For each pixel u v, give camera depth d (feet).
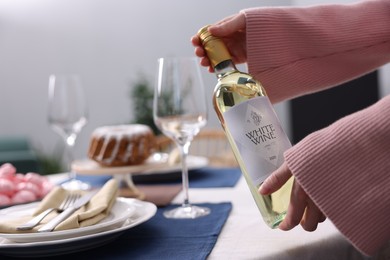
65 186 3.65
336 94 9.12
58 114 4.17
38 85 12.76
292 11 2.31
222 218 2.43
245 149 1.90
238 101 1.98
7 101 12.87
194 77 2.69
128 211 2.22
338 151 1.75
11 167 3.34
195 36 2.29
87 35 12.53
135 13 12.35
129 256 1.91
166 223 2.39
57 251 1.92
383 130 1.74
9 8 12.65
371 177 1.72
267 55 2.26
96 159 3.70
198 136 6.95
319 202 1.74
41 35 12.66
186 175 2.73
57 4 12.55
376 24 2.38
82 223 2.05
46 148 12.84
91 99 12.64
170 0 12.17
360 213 1.70
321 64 2.36
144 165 3.60
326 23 2.33
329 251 2.06
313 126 9.28
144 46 12.37
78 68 12.63
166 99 2.67
